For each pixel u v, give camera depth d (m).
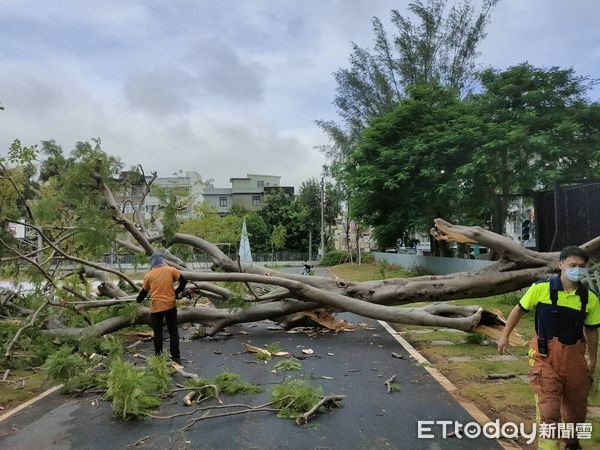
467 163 20.84
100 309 9.87
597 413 5.19
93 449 4.67
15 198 9.95
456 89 29.83
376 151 24.14
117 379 5.53
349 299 9.80
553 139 20.48
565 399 4.04
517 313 4.23
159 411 5.66
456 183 20.94
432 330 10.63
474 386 6.39
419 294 10.29
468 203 21.73
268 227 59.38
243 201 73.56
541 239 14.66
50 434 5.08
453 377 6.99
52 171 9.68
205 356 8.41
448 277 10.48
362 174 23.48
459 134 21.06
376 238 27.69
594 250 9.62
